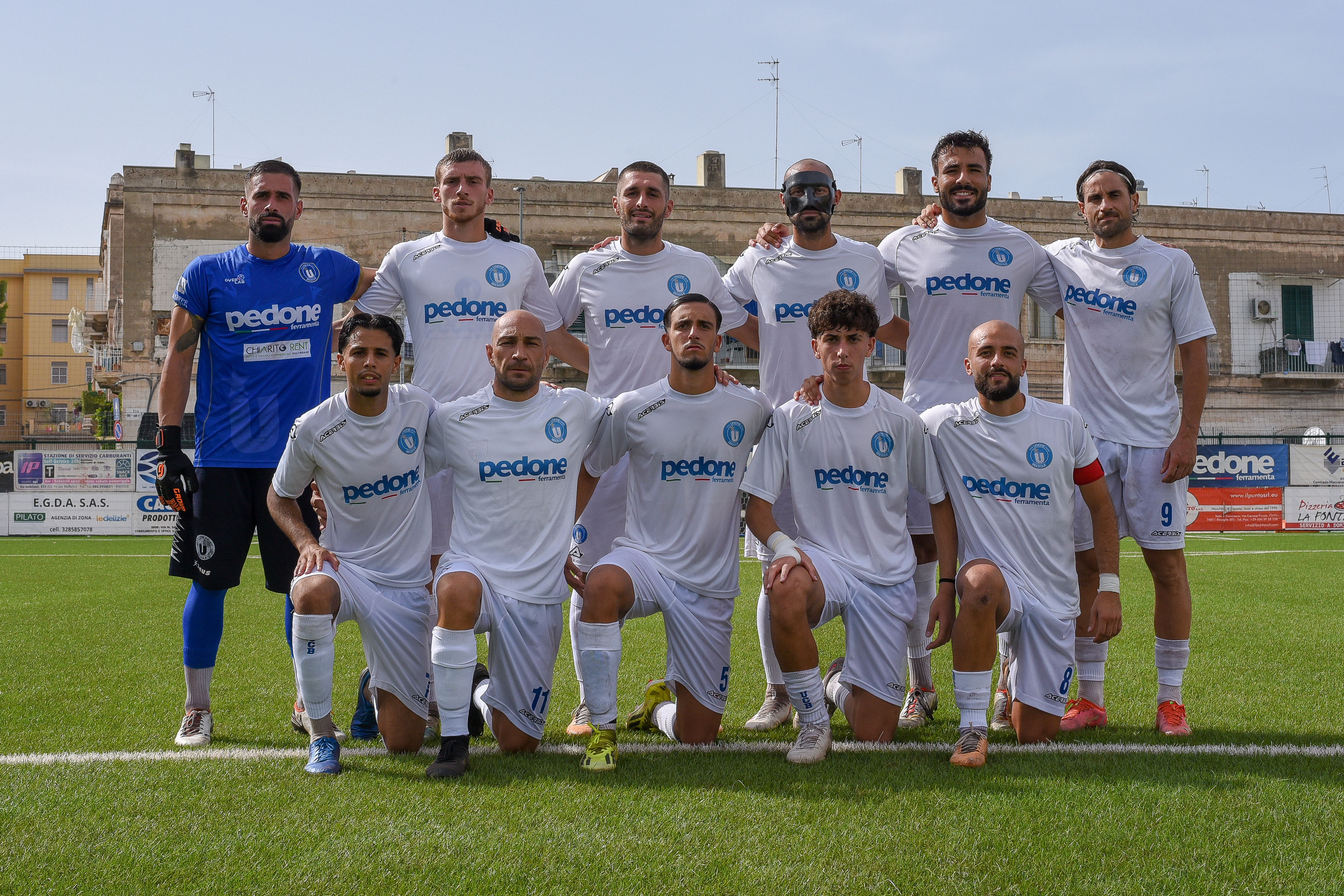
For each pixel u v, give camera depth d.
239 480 4.50
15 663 5.94
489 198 5.10
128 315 24.06
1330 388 29.02
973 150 4.95
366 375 3.89
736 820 3.05
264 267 4.64
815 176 4.98
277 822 3.02
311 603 3.71
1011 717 4.59
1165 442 4.70
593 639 3.83
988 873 2.65
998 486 4.21
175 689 5.23
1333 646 6.52
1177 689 4.44
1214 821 3.05
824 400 4.30
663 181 5.03
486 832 2.93
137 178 24.19
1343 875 2.66
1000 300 5.07
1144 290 4.70
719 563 4.25
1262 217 28.94
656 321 5.13
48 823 3.00
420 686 4.06
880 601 4.17
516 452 3.96
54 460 18.62
